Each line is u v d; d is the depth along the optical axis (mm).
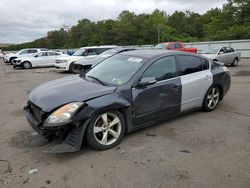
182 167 3422
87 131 3732
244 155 3738
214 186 3010
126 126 4211
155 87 4434
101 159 3658
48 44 108750
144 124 4453
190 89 5078
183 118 5348
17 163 3578
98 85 4219
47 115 3664
